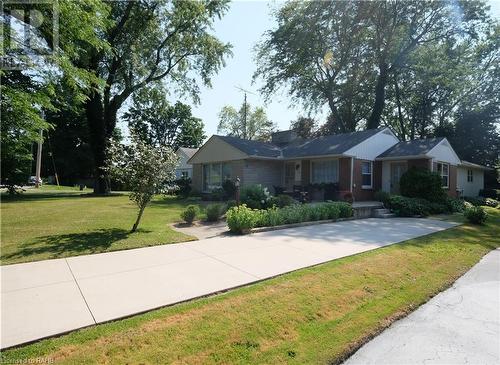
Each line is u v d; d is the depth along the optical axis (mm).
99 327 3090
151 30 21828
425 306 4168
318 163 18094
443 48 24078
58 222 8984
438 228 9984
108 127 23000
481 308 4125
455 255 6672
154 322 3229
